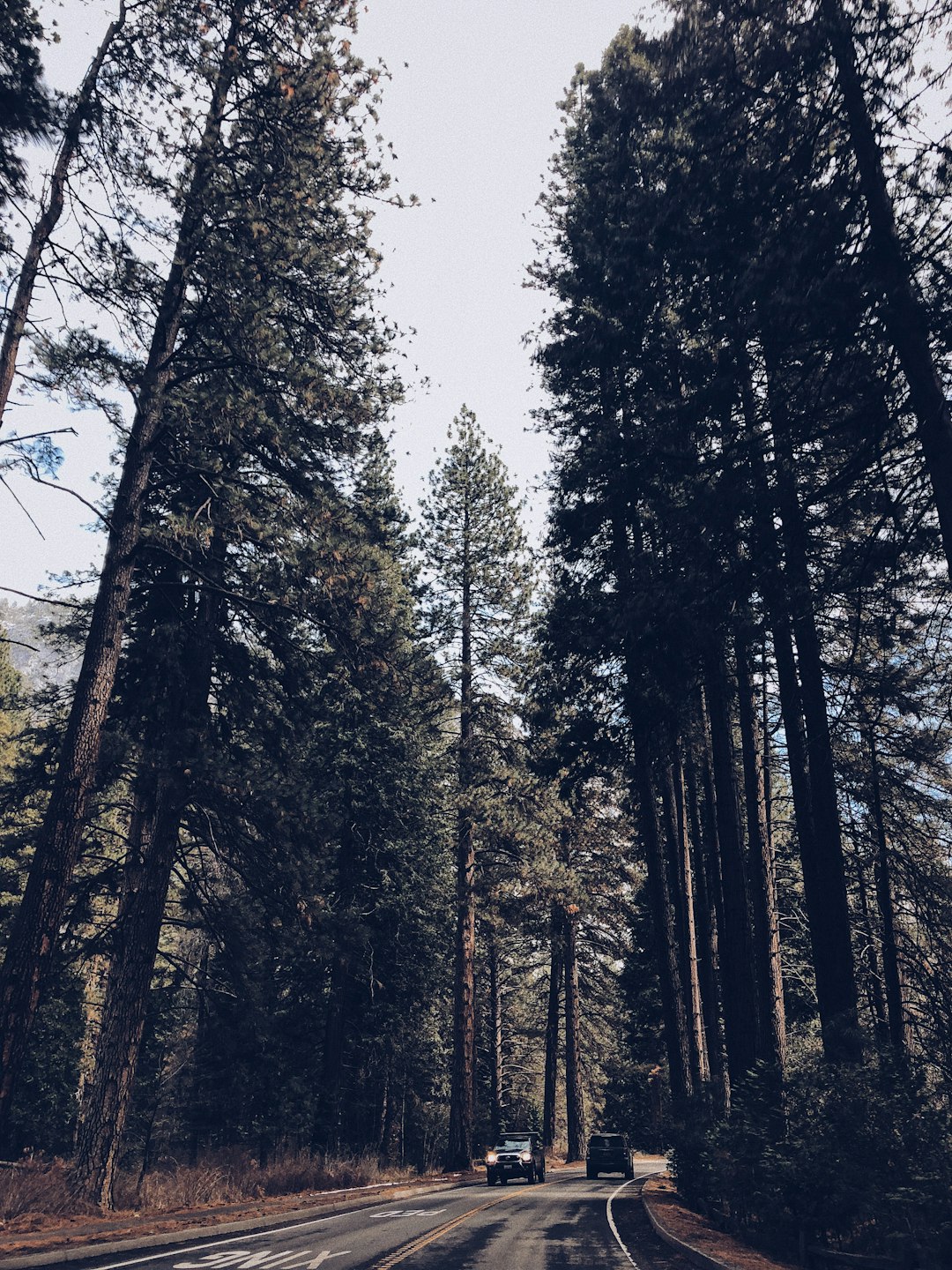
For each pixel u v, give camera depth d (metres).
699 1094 19.02
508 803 31.91
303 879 18.39
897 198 10.60
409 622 31.97
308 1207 18.20
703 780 24.61
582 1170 40.12
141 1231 12.95
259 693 20.14
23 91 11.99
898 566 11.79
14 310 13.01
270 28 16.62
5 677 31.11
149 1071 29.02
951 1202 9.05
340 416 17.73
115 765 16.56
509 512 34.97
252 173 16.23
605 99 14.73
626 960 43.78
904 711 14.87
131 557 15.22
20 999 12.05
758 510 12.21
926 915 17.69
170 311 16.75
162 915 17.25
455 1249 12.43
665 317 14.59
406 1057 34.16
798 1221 11.64
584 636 17.23
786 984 24.61
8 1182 13.93
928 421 10.23
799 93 11.48
